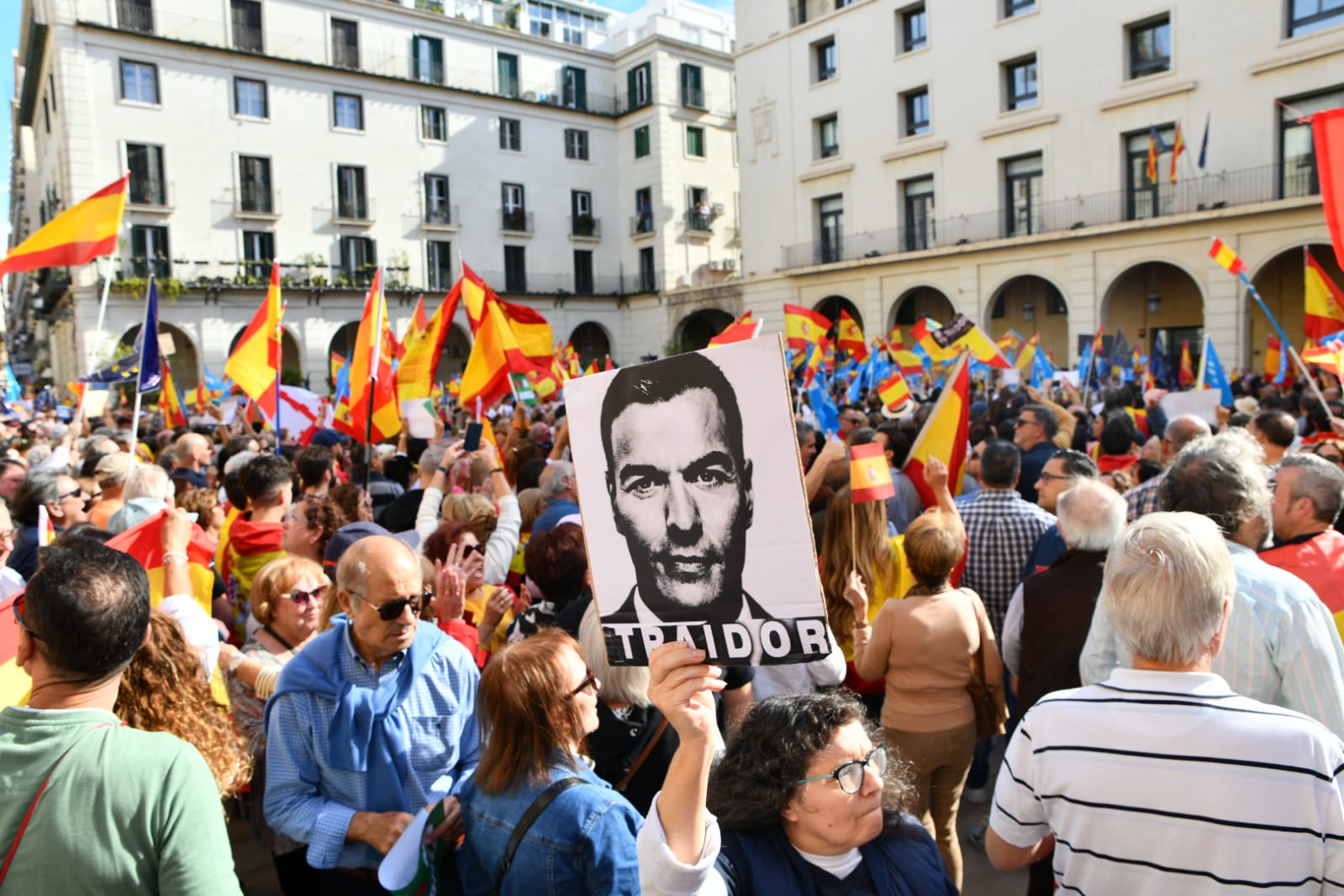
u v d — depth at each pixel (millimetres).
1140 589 1960
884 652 3627
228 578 5133
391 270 34719
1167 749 1872
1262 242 21188
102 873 1709
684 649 1681
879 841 2094
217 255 30984
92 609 1798
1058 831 2010
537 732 2248
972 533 4785
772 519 1610
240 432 11719
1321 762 1803
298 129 32594
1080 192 24422
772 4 31719
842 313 16344
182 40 29891
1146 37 23359
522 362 8266
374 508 7211
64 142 28594
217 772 2350
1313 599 2477
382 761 2715
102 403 12867
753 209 33000
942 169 27375
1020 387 14367
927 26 27438
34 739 1771
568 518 4176
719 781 2113
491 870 2229
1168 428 5398
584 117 39812
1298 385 14711
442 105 36000
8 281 61375
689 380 1666
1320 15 20359
